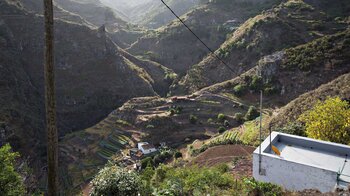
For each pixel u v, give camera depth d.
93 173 50.94
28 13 92.38
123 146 58.88
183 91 86.44
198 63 100.31
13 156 14.90
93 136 64.00
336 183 12.80
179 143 58.50
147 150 53.50
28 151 57.16
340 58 57.22
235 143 35.44
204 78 86.81
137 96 89.62
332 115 19.97
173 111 65.81
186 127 62.44
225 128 58.34
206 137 58.22
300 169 13.66
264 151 15.27
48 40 8.91
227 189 14.04
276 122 36.91
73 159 57.88
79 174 51.62
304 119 25.80
